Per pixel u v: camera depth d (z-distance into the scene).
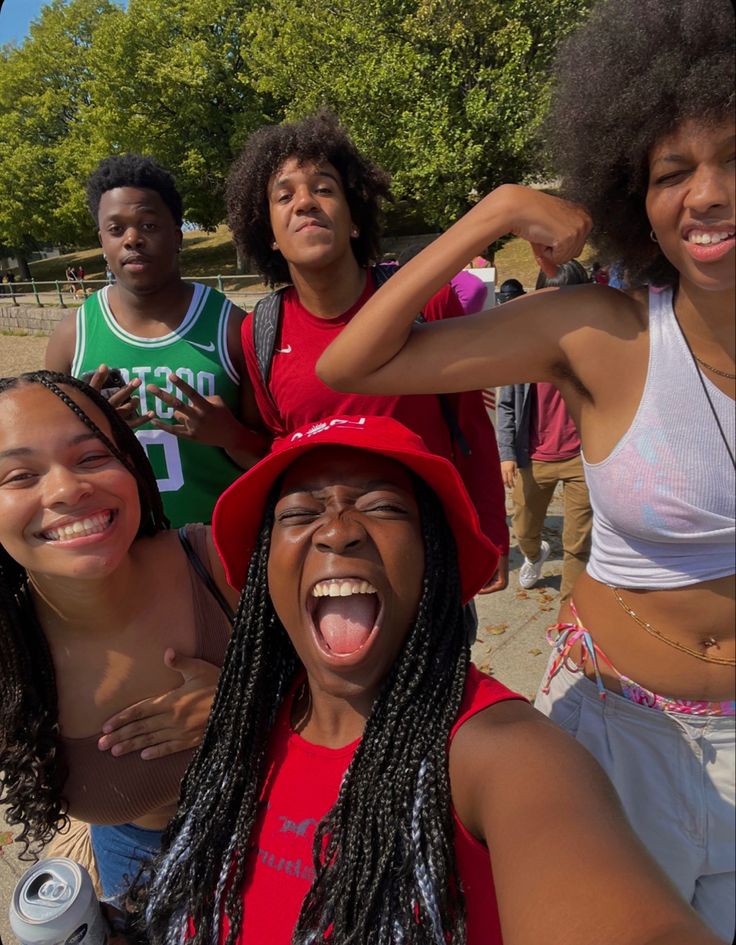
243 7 14.87
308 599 0.61
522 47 7.44
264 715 0.67
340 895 0.54
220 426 1.25
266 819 0.62
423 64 8.32
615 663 0.79
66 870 0.73
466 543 0.65
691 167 0.58
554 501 2.71
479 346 0.72
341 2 10.16
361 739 0.59
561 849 0.44
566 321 0.70
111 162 1.33
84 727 0.82
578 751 0.53
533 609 2.02
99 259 22.25
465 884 0.54
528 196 0.69
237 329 1.35
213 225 16.88
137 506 0.77
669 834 0.79
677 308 0.65
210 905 0.62
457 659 0.60
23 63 18.39
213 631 0.85
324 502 0.60
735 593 0.70
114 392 1.17
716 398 0.63
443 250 0.70
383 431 0.60
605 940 0.39
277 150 1.10
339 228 1.08
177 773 0.83
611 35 0.63
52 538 0.72
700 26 0.55
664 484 0.66
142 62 14.67
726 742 0.75
